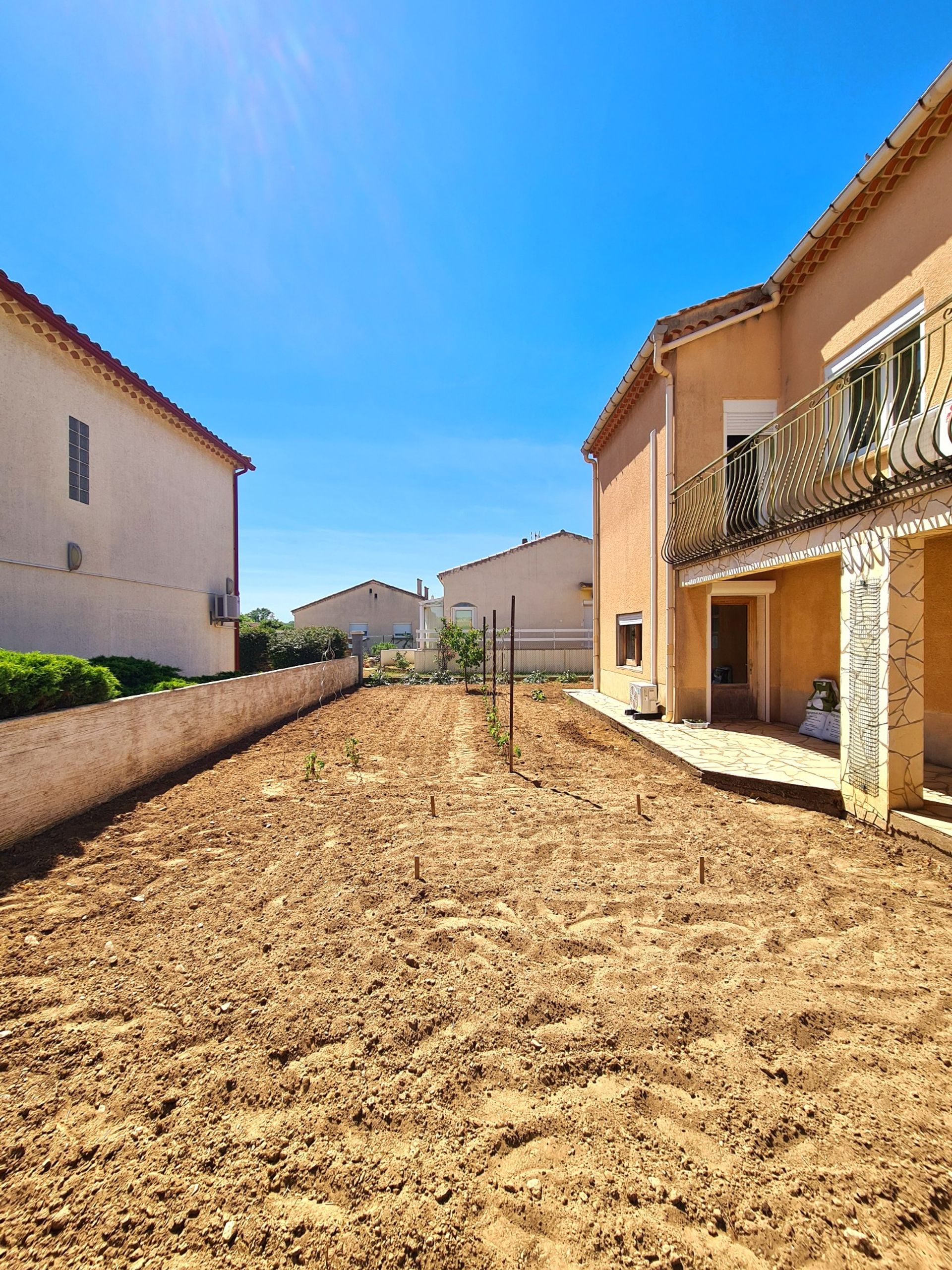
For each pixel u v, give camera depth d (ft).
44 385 23.95
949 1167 5.64
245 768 21.54
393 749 25.39
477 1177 5.59
